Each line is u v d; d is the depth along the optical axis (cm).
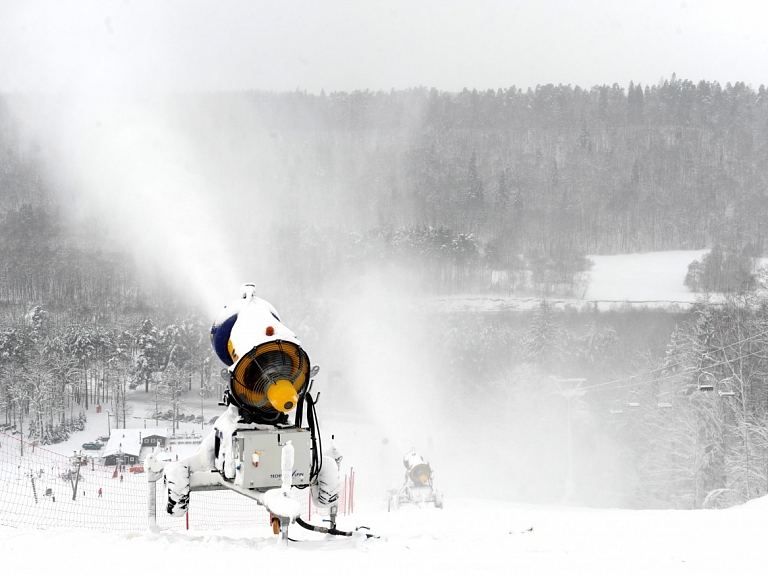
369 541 1492
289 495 1491
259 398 1627
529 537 1552
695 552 1342
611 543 1448
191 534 1555
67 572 1144
